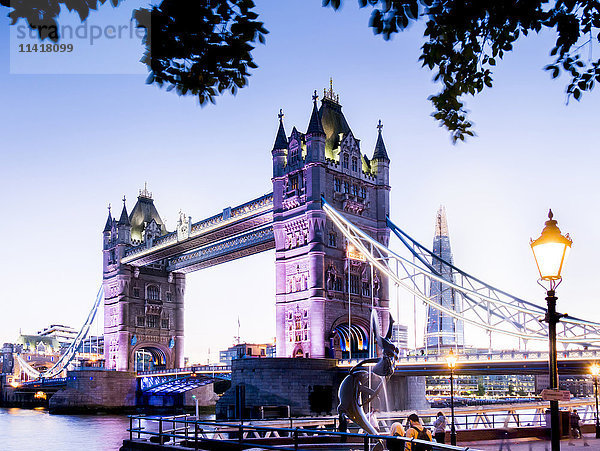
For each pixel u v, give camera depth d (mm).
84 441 84875
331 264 104062
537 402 81125
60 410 152375
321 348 98250
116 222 167500
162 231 164875
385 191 115250
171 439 37000
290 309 104125
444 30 8695
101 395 150875
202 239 134125
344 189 109250
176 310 167250
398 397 92875
